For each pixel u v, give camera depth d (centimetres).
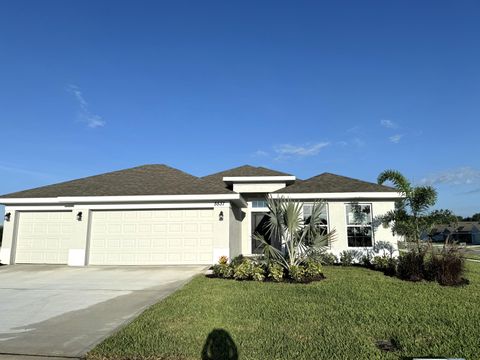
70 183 1708
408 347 500
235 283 1004
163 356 466
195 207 1477
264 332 559
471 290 929
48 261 1530
